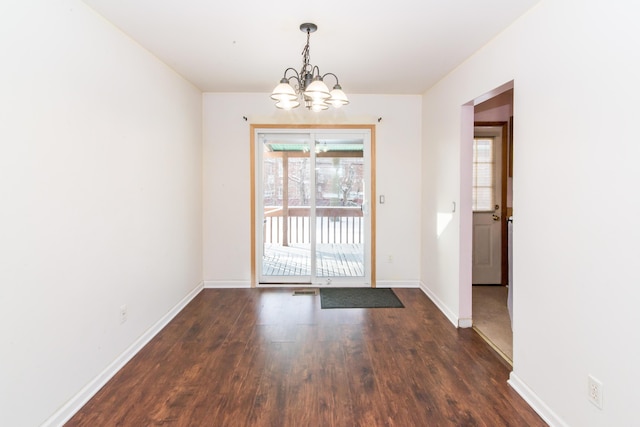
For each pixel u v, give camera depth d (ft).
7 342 5.30
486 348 9.36
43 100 5.96
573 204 5.86
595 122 5.39
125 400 7.04
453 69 11.12
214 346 9.42
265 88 13.62
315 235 15.31
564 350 6.08
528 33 7.16
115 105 8.11
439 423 6.37
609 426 5.15
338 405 6.89
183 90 12.26
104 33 7.68
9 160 5.32
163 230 10.71
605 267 5.21
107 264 7.81
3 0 5.19
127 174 8.64
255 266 14.90
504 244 15.47
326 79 12.28
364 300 13.30
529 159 7.11
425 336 10.12
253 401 7.01
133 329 8.95
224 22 7.99
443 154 12.12
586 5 5.56
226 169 14.57
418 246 15.01
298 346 9.43
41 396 5.93
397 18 7.74
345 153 15.15
